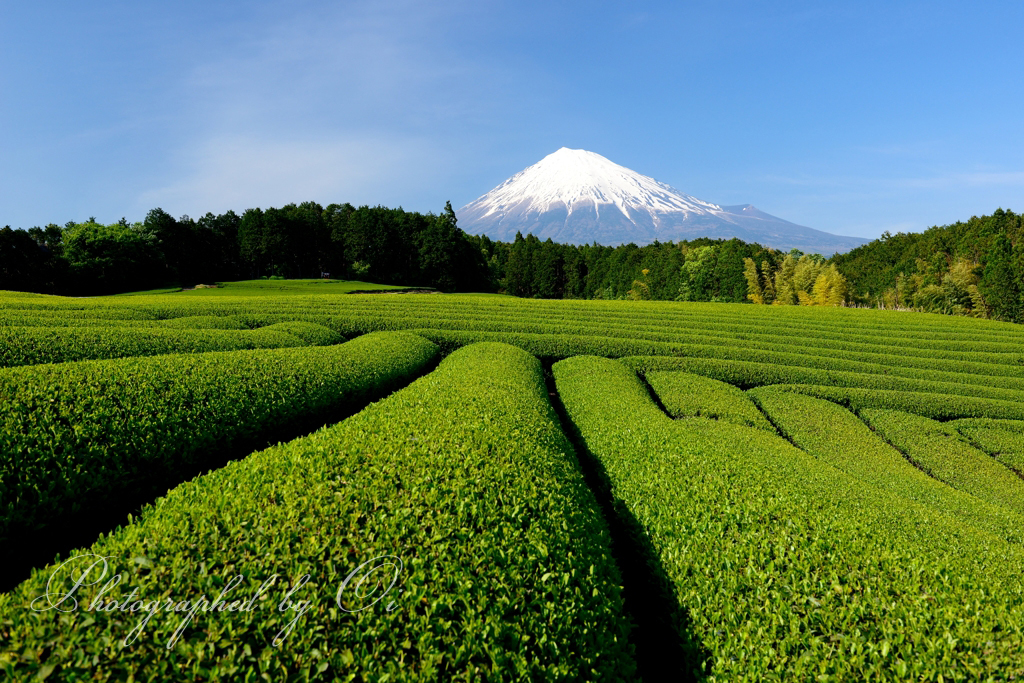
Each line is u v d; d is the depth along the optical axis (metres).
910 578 5.88
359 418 10.30
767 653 5.01
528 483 7.26
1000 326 39.47
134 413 9.31
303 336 23.75
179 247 78.50
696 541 7.05
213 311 28.98
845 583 5.84
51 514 7.02
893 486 12.23
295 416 12.88
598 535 6.70
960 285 51.88
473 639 4.09
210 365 13.34
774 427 16.95
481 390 13.41
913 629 4.98
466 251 95.19
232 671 3.46
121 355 15.94
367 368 17.56
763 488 8.76
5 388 8.79
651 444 11.42
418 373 22.06
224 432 10.55
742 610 5.61
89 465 7.80
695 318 40.22
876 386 23.94
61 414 8.38
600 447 12.09
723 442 12.67
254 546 4.72
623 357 25.69
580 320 36.72
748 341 31.03
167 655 3.48
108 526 7.96
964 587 5.79
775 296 74.38
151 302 30.38
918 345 33.28
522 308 41.16
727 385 21.83
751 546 6.66
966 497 11.78
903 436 17.62
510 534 5.74
